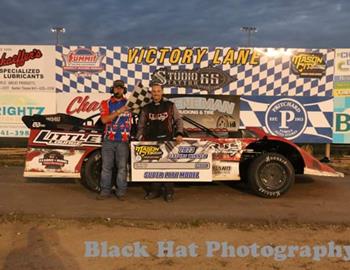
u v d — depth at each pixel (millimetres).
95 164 8031
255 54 12641
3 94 12562
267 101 12711
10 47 12508
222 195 8258
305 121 12727
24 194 8086
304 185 9344
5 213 6633
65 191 8375
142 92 7680
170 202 7621
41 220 6246
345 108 12680
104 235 5668
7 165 11594
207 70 12633
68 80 12625
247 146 8133
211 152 7781
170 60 12641
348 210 7230
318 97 12711
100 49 12609
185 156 7715
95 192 8242
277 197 8023
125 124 7492
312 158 8312
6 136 12609
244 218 6609
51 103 12641
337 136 12734
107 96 12648
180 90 12648
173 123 7723
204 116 12711
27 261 4781
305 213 6980
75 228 5930
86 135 8039
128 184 9062
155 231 5863
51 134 8023
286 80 12695
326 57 12633
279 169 7996
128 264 4750
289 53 12633
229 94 12688
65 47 12578
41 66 12586
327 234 5863
